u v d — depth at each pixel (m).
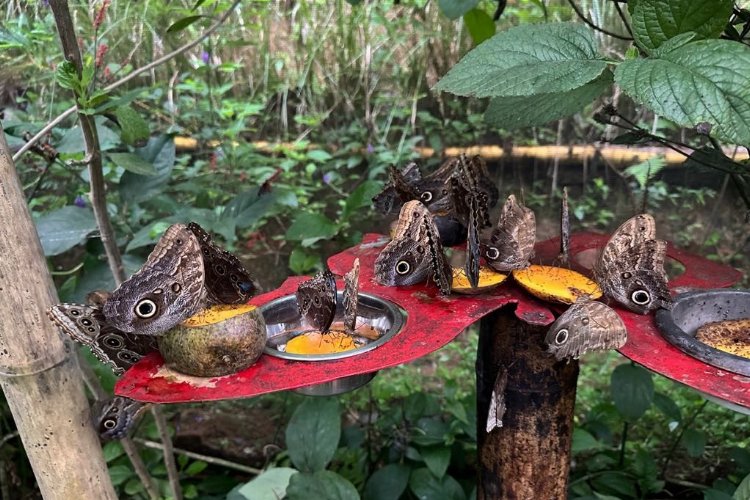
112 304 0.51
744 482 0.67
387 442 0.99
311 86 1.39
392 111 1.35
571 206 1.31
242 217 0.91
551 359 0.67
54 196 1.14
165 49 1.26
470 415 0.96
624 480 0.95
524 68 0.54
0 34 0.83
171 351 0.54
